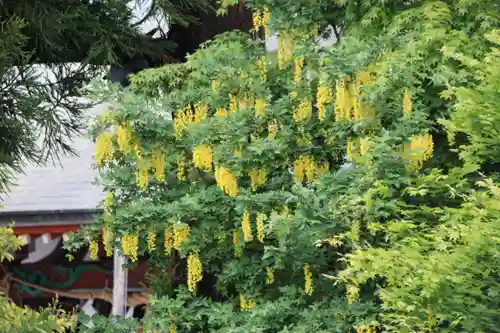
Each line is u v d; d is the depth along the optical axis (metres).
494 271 7.79
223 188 10.52
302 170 10.79
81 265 20.47
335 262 10.65
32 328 7.60
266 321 10.52
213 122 10.55
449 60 9.82
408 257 8.05
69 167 20.62
